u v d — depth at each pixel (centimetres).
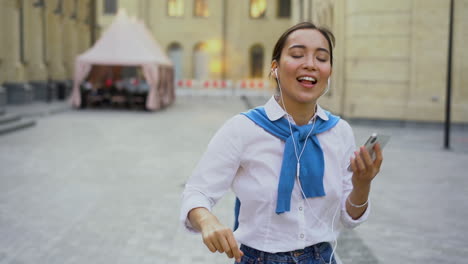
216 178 154
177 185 720
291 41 155
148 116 1911
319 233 157
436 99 1497
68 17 3016
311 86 153
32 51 2428
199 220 142
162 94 2345
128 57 2167
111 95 2255
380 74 1552
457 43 1472
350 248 448
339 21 1683
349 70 1602
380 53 1548
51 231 499
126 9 4097
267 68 4147
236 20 4119
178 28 4141
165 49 4162
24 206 594
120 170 828
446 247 454
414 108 1516
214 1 4097
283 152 154
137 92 2256
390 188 694
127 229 507
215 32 4122
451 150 1047
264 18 4106
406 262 414
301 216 154
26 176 770
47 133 1311
